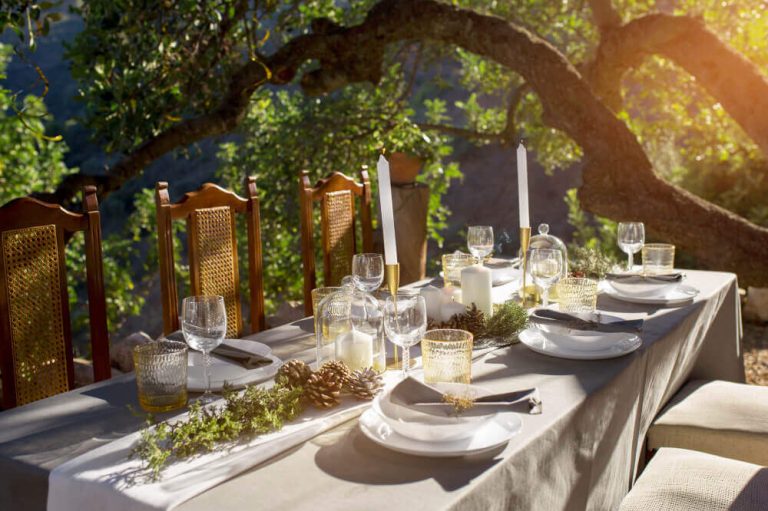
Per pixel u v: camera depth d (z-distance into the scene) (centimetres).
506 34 495
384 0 524
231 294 275
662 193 466
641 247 289
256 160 694
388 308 169
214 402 162
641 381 204
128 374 187
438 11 508
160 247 251
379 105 698
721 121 638
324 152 677
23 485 136
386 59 721
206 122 505
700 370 290
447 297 216
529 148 759
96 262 236
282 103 714
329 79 541
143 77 473
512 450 139
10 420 156
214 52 496
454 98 1795
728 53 484
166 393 160
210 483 125
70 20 2039
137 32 454
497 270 288
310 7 586
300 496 122
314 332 227
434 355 165
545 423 152
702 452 217
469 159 1791
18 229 215
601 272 295
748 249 449
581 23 698
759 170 855
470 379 169
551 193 1694
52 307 224
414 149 662
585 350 198
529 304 256
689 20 494
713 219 459
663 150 909
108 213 1738
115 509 122
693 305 255
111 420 156
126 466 131
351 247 341
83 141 1825
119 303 931
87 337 923
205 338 160
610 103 564
